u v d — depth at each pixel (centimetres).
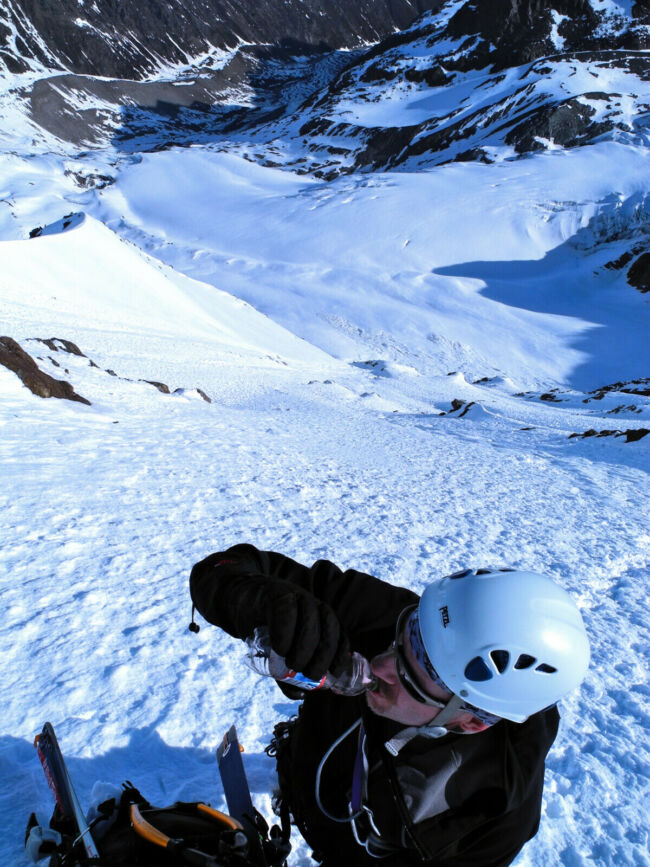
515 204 17712
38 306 4859
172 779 208
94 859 120
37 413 1162
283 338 7619
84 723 236
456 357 11606
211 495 750
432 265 15938
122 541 517
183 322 6166
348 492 887
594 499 1011
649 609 501
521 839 128
